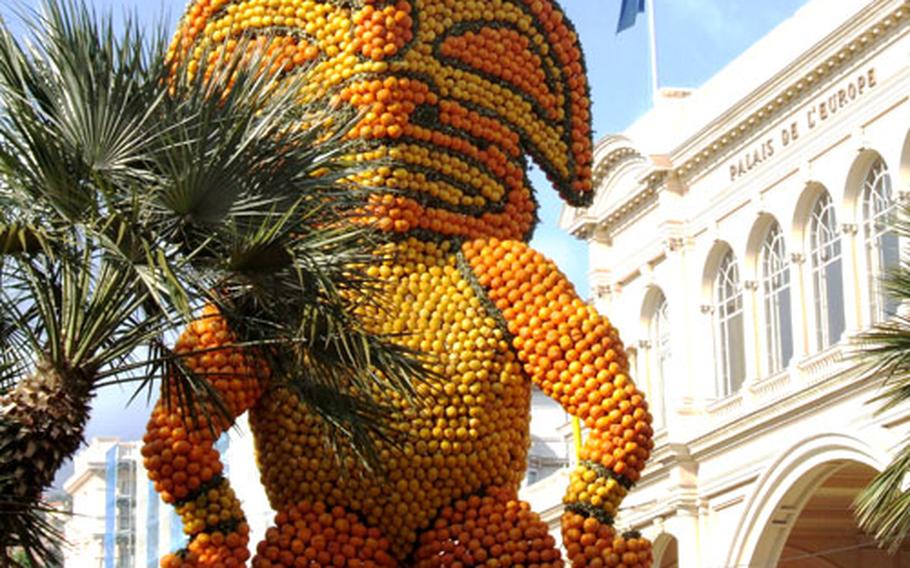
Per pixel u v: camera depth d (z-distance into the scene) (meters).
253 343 11.11
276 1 12.45
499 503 11.74
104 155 10.91
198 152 10.62
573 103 13.05
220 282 10.95
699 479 34.62
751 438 32.91
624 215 39.19
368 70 12.08
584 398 11.77
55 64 11.07
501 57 12.53
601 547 11.64
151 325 10.99
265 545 11.49
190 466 11.25
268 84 11.66
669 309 36.66
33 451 10.55
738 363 34.97
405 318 11.90
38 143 10.65
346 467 11.57
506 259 12.00
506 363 11.87
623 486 11.76
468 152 12.30
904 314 28.95
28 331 10.90
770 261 34.06
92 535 57.44
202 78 11.28
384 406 11.41
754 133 34.03
